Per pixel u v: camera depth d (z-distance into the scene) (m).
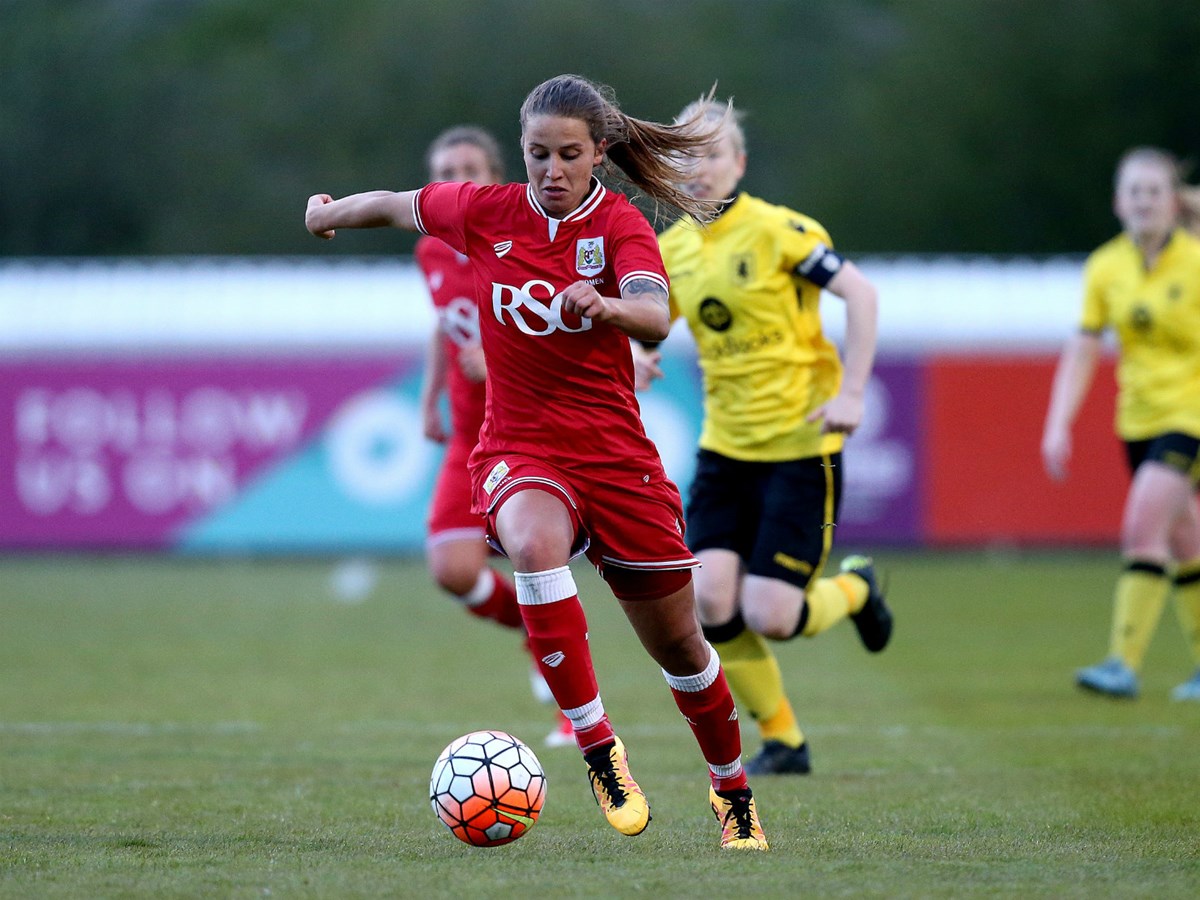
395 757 23.80
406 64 153.88
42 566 67.75
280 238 151.25
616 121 16.11
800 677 34.66
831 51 183.38
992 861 15.72
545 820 18.41
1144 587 31.34
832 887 14.36
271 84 163.25
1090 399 68.50
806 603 23.06
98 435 69.44
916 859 15.80
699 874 14.97
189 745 24.98
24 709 29.52
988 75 137.50
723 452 23.25
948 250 141.25
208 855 16.05
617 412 16.05
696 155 16.92
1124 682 30.73
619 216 15.74
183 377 69.12
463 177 26.78
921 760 23.45
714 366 23.19
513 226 16.02
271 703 30.58
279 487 69.00
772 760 22.31
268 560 71.50
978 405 68.81
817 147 163.50
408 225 16.72
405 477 68.69
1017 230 139.25
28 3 171.62
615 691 32.44
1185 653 40.50
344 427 68.75
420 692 32.41
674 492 16.28
